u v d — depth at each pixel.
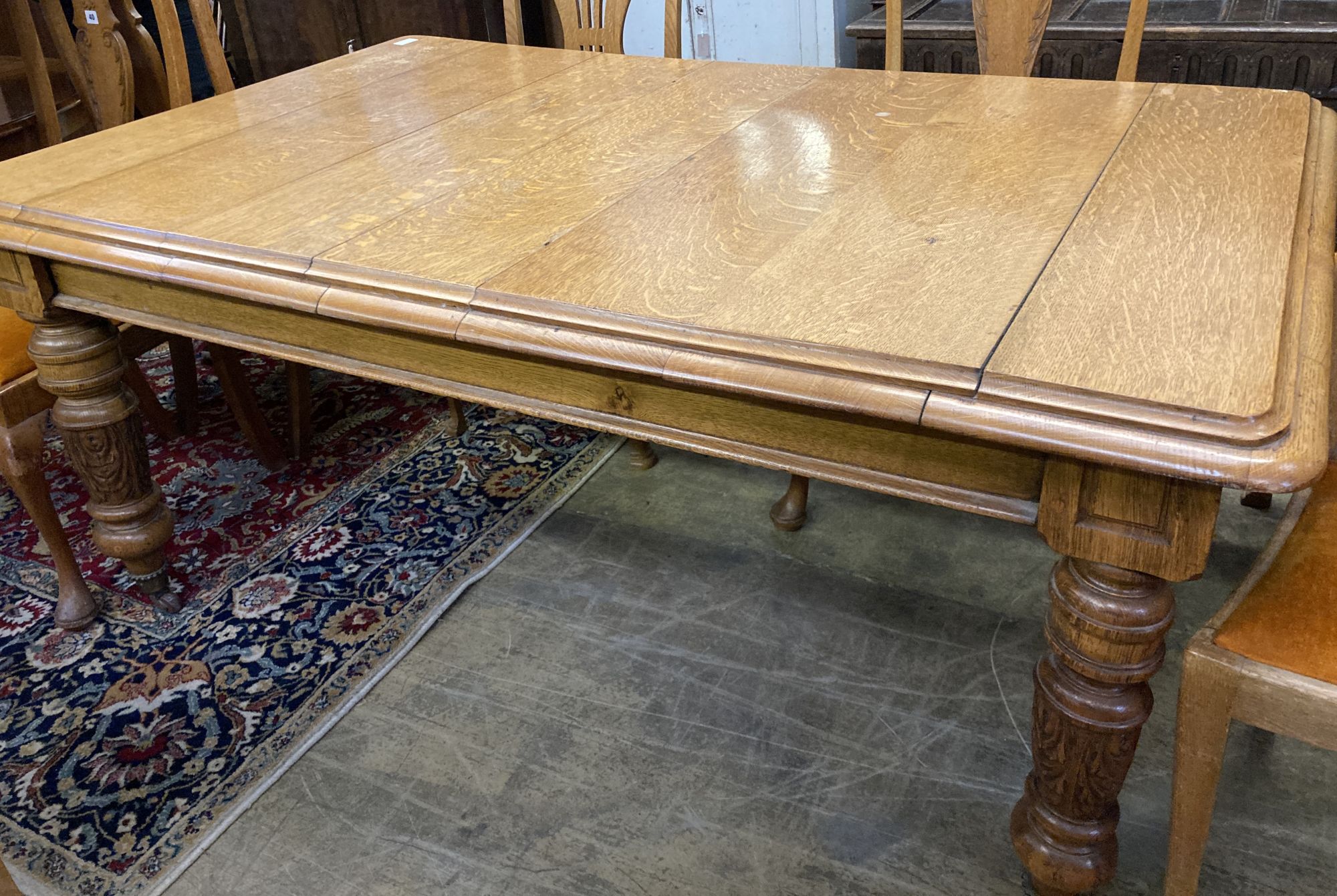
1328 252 1.07
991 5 1.78
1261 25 2.40
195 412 2.52
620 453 2.34
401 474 2.32
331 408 2.61
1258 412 0.80
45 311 1.55
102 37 2.04
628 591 1.93
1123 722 1.08
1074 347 0.91
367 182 1.44
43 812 1.58
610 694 1.71
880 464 1.03
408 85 1.90
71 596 1.92
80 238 1.38
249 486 2.32
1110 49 2.57
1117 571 0.99
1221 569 1.84
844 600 1.87
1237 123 1.40
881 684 1.69
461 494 2.23
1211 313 0.94
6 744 1.70
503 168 1.46
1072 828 1.19
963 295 1.01
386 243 1.24
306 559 2.07
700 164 1.41
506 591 1.95
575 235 1.22
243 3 3.81
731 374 0.96
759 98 1.68
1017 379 0.87
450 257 1.19
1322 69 2.38
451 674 1.77
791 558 1.98
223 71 2.15
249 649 1.86
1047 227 1.14
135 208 1.41
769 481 2.21
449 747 1.63
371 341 1.28
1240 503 2.00
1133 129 1.41
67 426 1.71
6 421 1.73
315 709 1.72
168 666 1.84
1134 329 0.93
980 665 1.71
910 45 2.74
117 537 1.83
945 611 1.83
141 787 1.60
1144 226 1.12
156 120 1.79
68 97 2.61
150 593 1.95
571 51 2.06
